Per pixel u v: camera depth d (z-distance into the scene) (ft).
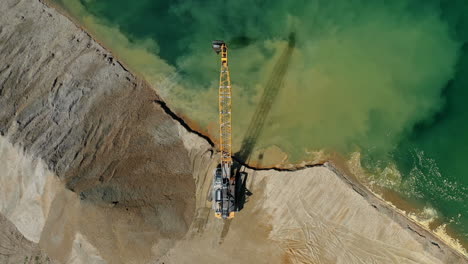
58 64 124.26
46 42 126.21
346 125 124.88
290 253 115.03
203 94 128.67
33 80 121.80
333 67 127.75
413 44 127.95
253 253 115.75
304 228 116.16
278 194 118.42
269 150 123.75
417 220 118.42
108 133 119.65
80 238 108.78
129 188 113.50
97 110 121.19
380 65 127.34
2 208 118.01
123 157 117.39
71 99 120.88
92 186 110.22
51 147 114.21
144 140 120.78
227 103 127.13
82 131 118.21
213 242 116.57
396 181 120.67
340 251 114.32
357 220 115.65
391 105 125.49
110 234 108.37
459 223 117.80
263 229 116.98
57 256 114.21
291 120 125.59
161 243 114.42
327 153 123.13
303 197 117.70
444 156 121.70
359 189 119.55
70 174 111.45
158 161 119.24
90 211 106.32
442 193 119.75
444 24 128.26
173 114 127.13
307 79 127.44
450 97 125.29
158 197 115.65
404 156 122.31
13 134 114.73
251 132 125.29
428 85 125.90
